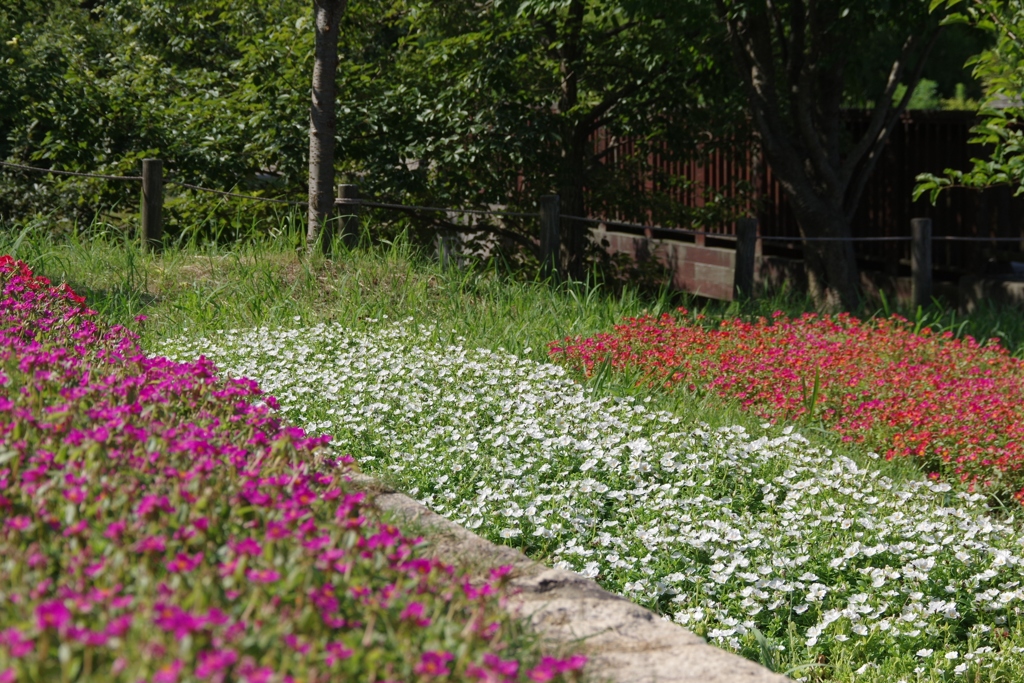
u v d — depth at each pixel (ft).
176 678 6.07
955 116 39.42
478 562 11.97
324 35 33.22
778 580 14.89
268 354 23.48
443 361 22.95
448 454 17.95
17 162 40.29
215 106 40.47
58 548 8.25
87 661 6.39
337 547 8.84
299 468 10.62
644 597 14.55
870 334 29.40
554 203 33.06
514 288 30.78
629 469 17.87
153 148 39.75
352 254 32.17
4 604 7.31
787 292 39.27
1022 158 26.68
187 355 23.34
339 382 21.30
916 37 37.19
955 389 24.07
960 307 38.65
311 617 7.36
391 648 7.79
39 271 28.50
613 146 45.19
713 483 18.13
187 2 45.39
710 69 40.16
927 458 21.35
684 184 45.73
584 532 15.87
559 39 40.47
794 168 38.17
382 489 14.37
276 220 39.34
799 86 37.06
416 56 41.73
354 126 39.40
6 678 6.37
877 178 44.39
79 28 47.55
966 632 15.17
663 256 52.39
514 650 9.04
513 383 22.15
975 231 39.11
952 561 16.08
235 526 8.93
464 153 38.83
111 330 17.46
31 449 10.34
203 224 37.37
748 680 9.59
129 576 7.73
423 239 41.34
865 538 16.29
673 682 9.50
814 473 18.72
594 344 25.58
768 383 23.97
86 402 11.96
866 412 22.44
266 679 6.31
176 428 11.38
